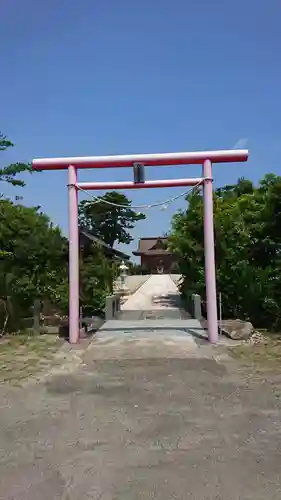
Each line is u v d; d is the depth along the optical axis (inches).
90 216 2053.4
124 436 205.0
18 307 573.9
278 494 150.3
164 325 565.0
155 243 2768.2
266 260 628.4
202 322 591.8
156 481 160.4
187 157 457.7
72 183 466.3
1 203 634.2
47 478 164.2
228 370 337.7
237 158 454.6
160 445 193.6
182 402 257.3
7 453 188.2
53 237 647.8
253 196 719.7
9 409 250.1
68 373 337.1
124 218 2078.0
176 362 368.2
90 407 250.8
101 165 464.4
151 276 1829.5
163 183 470.3
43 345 454.0
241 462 175.5
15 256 607.2
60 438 204.2
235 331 473.7
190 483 158.6
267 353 400.2
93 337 490.0
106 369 348.8
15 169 670.5
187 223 765.9
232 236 636.1
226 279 619.2
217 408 244.7
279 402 254.8
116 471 169.2
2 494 152.7
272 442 195.6
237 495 149.9
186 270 776.3
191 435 204.7
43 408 250.8
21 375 331.6
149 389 287.3
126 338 478.0
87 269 703.1
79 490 154.8
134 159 460.8
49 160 465.7
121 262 1153.4
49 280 634.8
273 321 587.5
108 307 653.9
